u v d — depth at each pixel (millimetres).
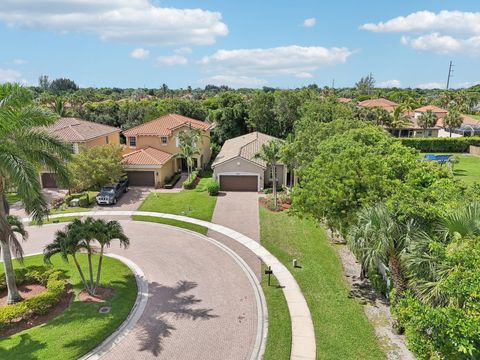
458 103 94438
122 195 37438
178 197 36375
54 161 16531
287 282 19531
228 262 22078
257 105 60531
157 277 20219
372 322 15820
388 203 14359
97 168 35188
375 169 17953
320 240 25406
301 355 13719
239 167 38188
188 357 13727
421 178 19094
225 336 14969
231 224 28734
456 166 47500
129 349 14117
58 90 151000
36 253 23781
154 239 25953
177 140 45219
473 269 9438
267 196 36250
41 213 17719
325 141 27469
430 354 9422
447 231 12344
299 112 55062
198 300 17781
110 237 17234
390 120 67125
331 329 15273
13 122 14078
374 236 13938
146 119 61312
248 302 17578
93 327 15312
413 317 8742
